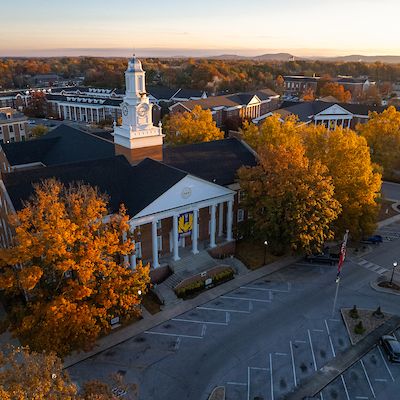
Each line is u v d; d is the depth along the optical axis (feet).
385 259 160.25
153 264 139.74
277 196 140.05
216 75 651.66
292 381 100.12
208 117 241.76
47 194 111.96
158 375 101.86
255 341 113.80
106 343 112.57
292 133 201.05
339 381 100.22
